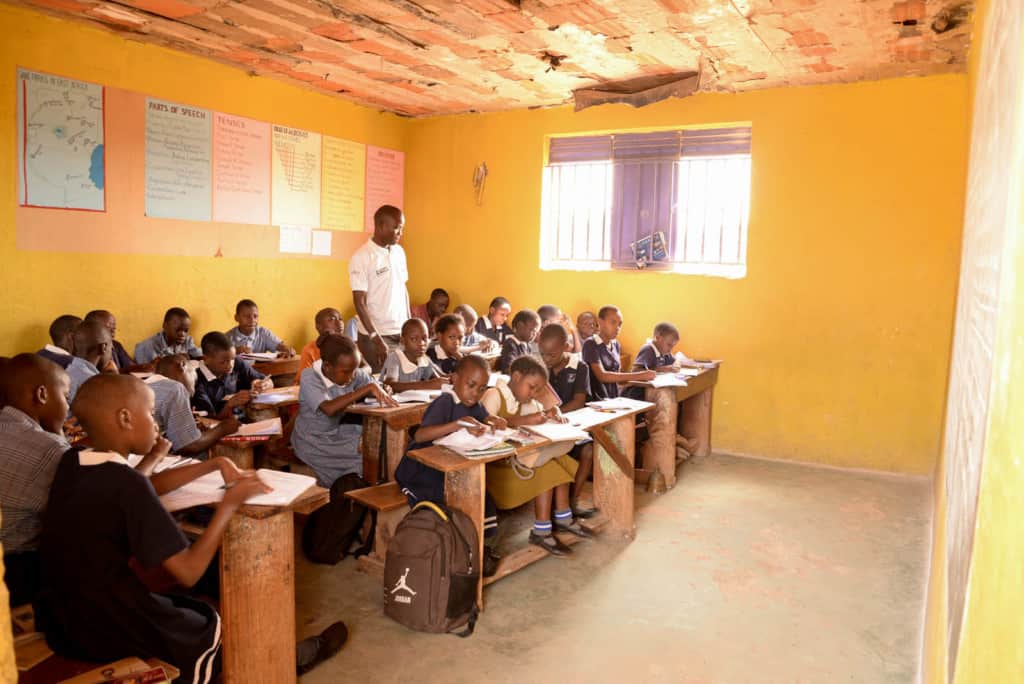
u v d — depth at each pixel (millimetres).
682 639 2639
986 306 1062
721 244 5371
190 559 1704
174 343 4770
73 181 4293
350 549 3320
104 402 1744
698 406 5211
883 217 4770
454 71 4906
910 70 4508
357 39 4266
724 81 4891
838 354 4957
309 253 5785
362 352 4738
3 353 4055
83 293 4398
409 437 3414
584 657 2500
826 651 2574
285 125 5469
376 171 6281
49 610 1707
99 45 4324
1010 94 925
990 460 732
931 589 2486
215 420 3359
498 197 6141
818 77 4719
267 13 3869
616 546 3496
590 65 4656
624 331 5652
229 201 5156
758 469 4902
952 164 4570
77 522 1656
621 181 5660
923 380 4742
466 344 5457
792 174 4996
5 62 3936
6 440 1861
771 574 3213
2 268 4020
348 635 2596
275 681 2102
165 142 4727
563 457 3289
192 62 4816
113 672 1641
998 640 560
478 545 2705
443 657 2473
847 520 3918
